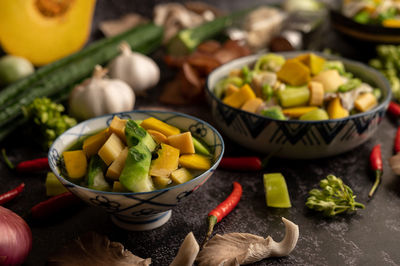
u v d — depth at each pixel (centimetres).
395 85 67
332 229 47
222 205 47
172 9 85
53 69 66
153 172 43
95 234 44
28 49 71
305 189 51
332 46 84
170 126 47
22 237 42
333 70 57
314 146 52
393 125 62
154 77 70
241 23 80
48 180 50
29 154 57
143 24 82
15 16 67
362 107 55
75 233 46
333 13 77
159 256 44
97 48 71
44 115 56
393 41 73
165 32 83
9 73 67
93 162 44
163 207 43
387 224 47
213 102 55
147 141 44
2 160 56
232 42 72
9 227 41
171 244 45
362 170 54
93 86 61
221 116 54
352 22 74
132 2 91
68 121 58
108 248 43
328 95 55
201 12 88
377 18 76
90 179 43
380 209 49
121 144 44
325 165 55
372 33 73
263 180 52
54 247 45
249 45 78
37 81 63
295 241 43
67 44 75
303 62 59
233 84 59
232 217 48
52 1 70
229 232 46
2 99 59
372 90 58
